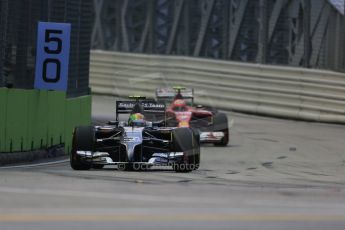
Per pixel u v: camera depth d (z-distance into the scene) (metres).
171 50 106.00
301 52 91.44
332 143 73.06
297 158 62.34
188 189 37.69
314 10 89.75
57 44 58.00
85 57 72.69
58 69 58.09
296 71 91.00
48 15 62.03
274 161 60.03
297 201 33.75
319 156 63.91
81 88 71.69
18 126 55.97
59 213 28.20
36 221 26.31
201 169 52.53
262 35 95.44
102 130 48.12
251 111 95.56
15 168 50.53
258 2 95.62
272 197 35.09
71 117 66.94
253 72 95.62
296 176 50.06
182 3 104.88
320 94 88.75
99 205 30.56
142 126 48.81
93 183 39.34
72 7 67.94
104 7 115.75
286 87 92.12
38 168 50.81
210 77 99.88
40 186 37.12
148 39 108.62
